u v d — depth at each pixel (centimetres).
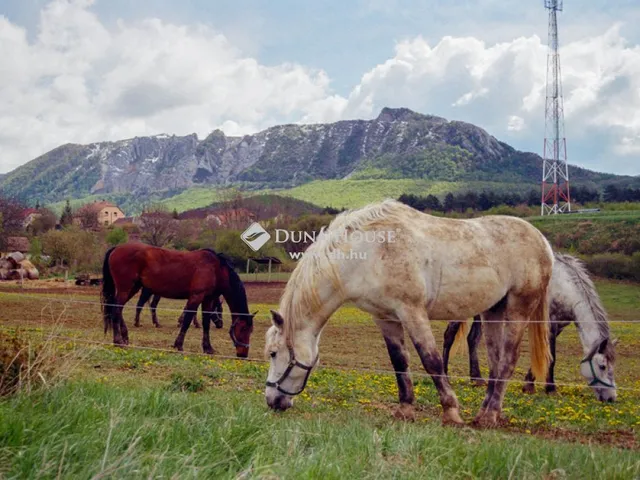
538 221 3972
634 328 2005
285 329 717
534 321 794
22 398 458
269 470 346
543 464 429
